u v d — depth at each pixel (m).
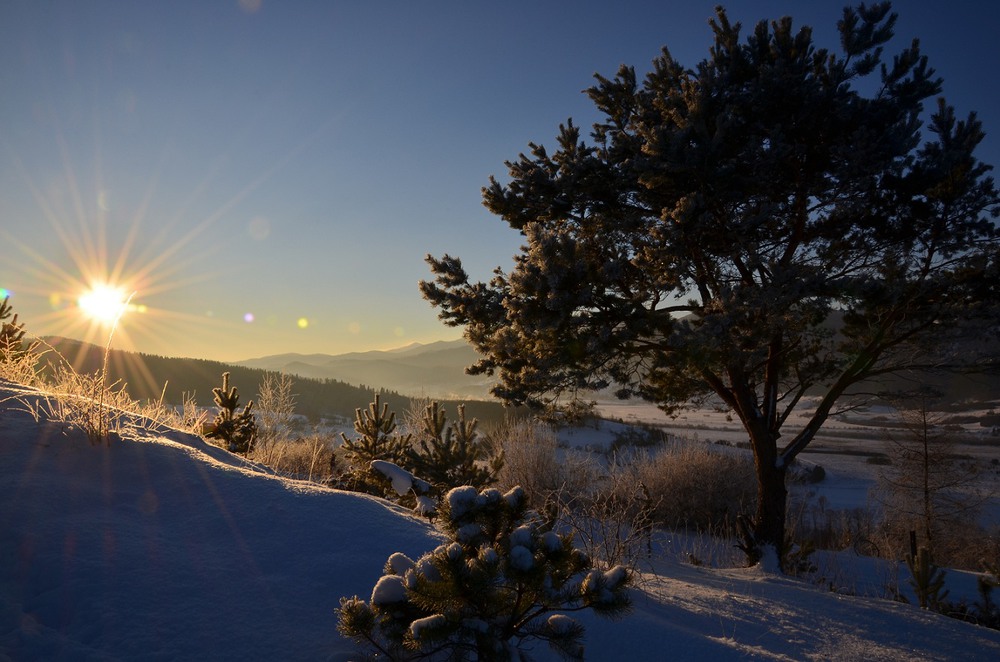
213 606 3.27
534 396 10.47
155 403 7.81
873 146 8.91
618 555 5.78
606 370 9.80
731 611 4.70
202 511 4.23
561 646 2.91
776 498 9.73
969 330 9.46
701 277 10.07
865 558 10.97
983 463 33.69
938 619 5.41
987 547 15.76
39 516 3.81
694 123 9.02
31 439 4.79
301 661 2.96
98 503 4.14
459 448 9.53
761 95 9.33
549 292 8.89
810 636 4.38
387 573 3.16
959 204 9.95
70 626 3.02
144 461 4.80
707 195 9.11
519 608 3.00
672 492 12.69
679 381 10.92
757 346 8.80
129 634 2.98
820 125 9.55
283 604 3.38
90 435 4.93
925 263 10.23
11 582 3.27
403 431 11.27
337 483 8.47
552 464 12.20
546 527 3.28
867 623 4.93
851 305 9.07
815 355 10.80
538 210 10.83
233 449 9.35
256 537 4.00
